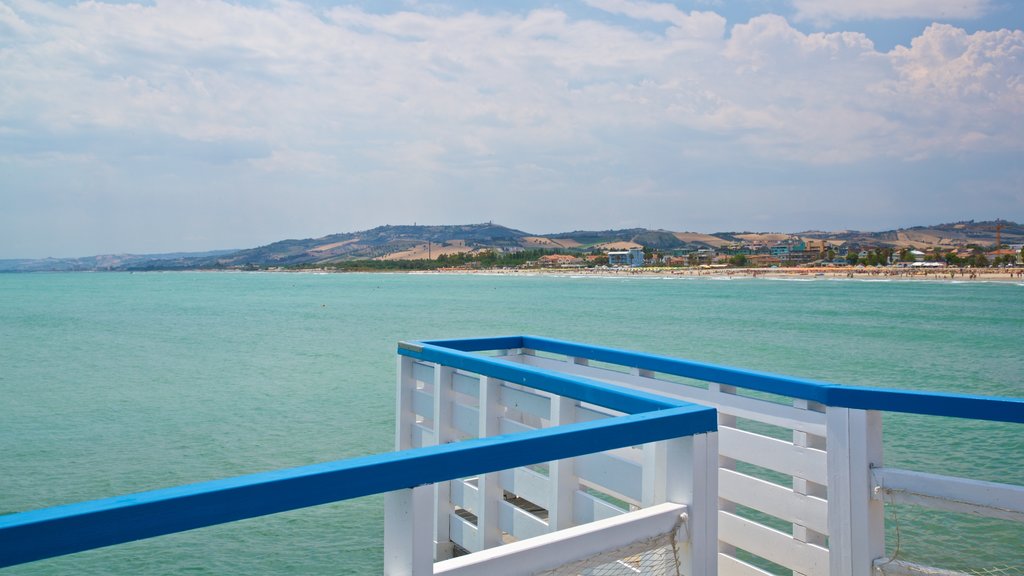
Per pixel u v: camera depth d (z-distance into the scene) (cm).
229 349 3516
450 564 207
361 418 1602
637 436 236
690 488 250
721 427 396
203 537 830
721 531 402
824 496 354
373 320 6247
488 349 489
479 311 7919
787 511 359
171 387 2164
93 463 1186
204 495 167
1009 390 2458
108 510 156
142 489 1028
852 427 318
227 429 1478
